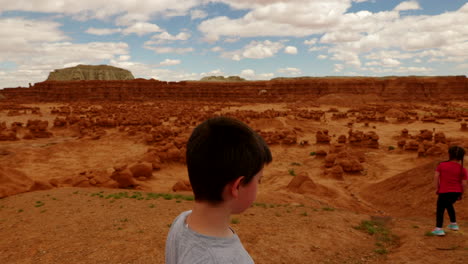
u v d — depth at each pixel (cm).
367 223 1073
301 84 15362
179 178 2745
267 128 5756
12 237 907
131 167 2567
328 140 4416
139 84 16600
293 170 3028
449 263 673
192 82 17562
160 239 838
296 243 848
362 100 12688
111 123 6172
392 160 3344
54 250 789
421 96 13725
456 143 3791
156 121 6362
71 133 5950
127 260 715
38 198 1442
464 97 13100
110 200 1362
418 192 1630
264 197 1614
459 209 1312
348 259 768
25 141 4978
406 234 925
